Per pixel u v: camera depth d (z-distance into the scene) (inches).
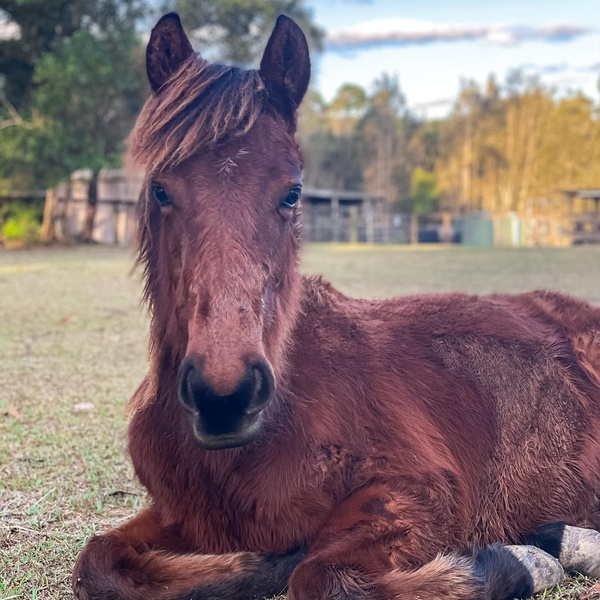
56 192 1131.9
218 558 93.6
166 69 94.9
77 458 154.4
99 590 86.5
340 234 1601.9
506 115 2896.2
